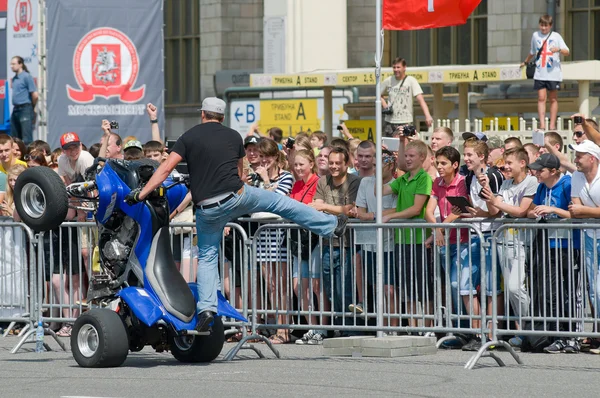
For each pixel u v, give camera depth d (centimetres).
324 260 2667
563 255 2495
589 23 5228
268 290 2733
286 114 4988
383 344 2525
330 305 2697
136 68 4047
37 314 2764
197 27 6731
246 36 6581
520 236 2500
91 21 4016
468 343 2648
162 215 2395
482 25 5534
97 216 2420
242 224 2803
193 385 2141
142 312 2323
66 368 2395
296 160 2938
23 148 3384
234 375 2270
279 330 2847
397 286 2617
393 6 2930
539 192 2700
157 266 2378
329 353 2591
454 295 2609
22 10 4231
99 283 2438
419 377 2238
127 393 2052
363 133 4572
